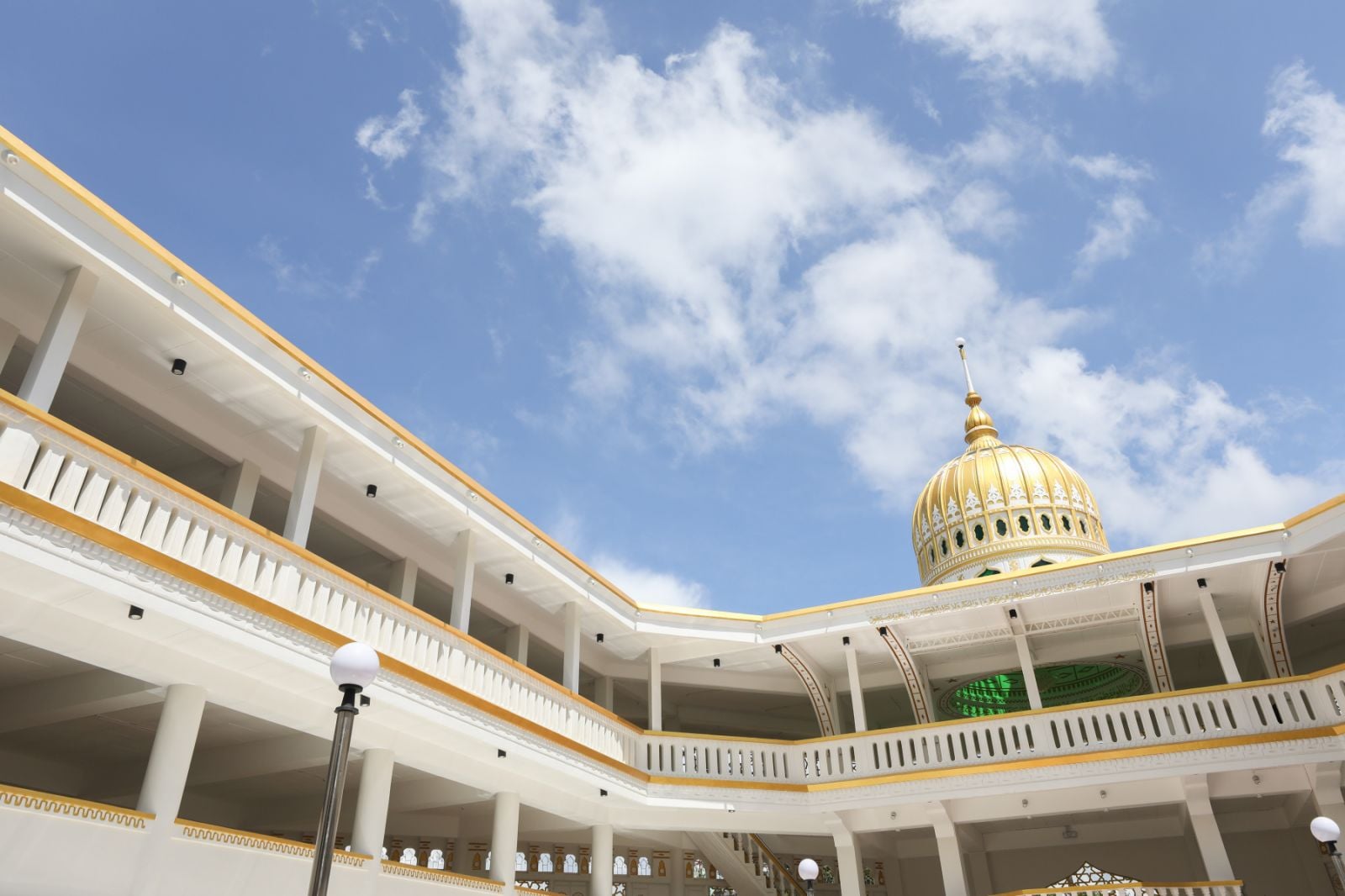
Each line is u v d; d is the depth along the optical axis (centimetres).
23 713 1232
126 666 1052
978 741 1822
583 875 2181
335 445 1391
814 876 1355
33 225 986
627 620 1928
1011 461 2777
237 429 1373
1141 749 1639
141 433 1377
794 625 1969
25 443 865
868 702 2369
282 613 1080
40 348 982
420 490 1487
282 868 1149
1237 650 2083
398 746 1384
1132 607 1847
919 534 2911
